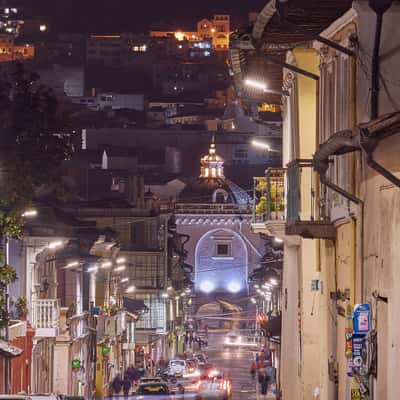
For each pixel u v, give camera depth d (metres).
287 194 45.22
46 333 82.81
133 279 158.88
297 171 43.16
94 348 113.94
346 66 37.91
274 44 44.44
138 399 97.75
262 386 110.38
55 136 61.22
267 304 134.50
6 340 69.69
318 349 48.09
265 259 132.25
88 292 110.25
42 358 86.75
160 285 159.62
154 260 158.75
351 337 32.50
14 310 77.56
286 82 52.50
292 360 54.03
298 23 38.44
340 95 39.19
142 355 155.75
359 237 34.06
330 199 41.09
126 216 156.25
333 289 41.19
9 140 59.91
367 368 31.70
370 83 33.03
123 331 137.12
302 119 47.91
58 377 92.56
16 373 74.38
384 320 31.12
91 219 152.88
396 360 29.17
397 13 31.14
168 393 98.38
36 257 81.06
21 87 61.53
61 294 98.88
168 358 173.12
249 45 42.19
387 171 28.94
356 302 35.03
